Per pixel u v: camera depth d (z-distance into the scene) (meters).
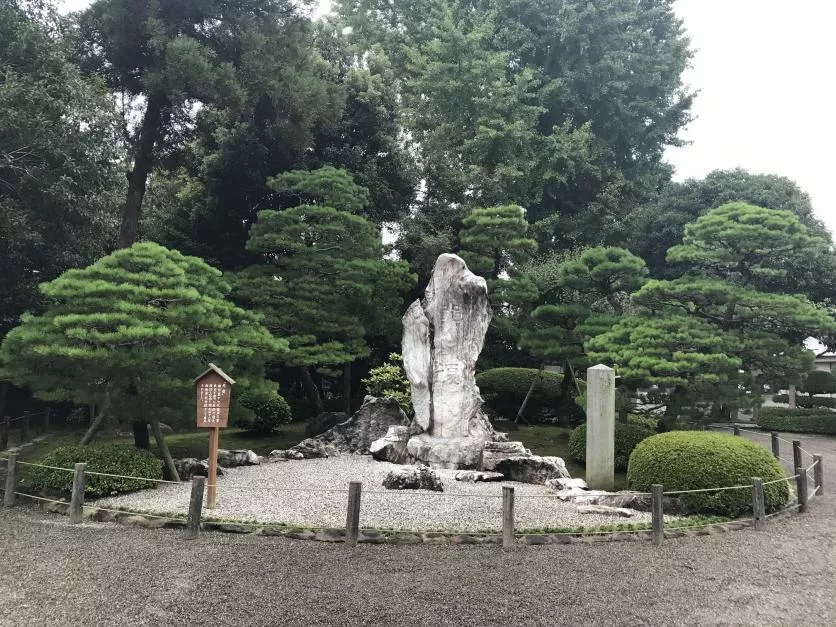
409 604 6.17
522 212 19.45
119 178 17.16
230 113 19.03
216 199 21.20
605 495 10.16
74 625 5.75
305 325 16.84
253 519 8.69
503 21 28.47
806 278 23.70
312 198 21.59
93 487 9.93
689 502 9.70
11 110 13.72
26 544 7.94
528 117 25.86
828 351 26.62
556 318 18.05
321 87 19.44
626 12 28.16
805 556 7.86
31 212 15.53
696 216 27.16
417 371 14.30
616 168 30.00
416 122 26.59
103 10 17.64
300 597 6.31
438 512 9.18
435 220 24.08
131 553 7.57
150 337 10.33
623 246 27.78
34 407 20.77
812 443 20.72
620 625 5.80
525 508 9.59
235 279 17.11
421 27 29.23
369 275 17.58
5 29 14.86
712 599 6.43
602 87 27.19
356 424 15.95
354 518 7.89
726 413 29.30
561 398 21.19
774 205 25.95
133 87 19.08
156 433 11.63
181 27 18.27
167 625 5.74
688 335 13.92
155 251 11.21
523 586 6.65
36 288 17.12
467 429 14.08
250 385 12.64
